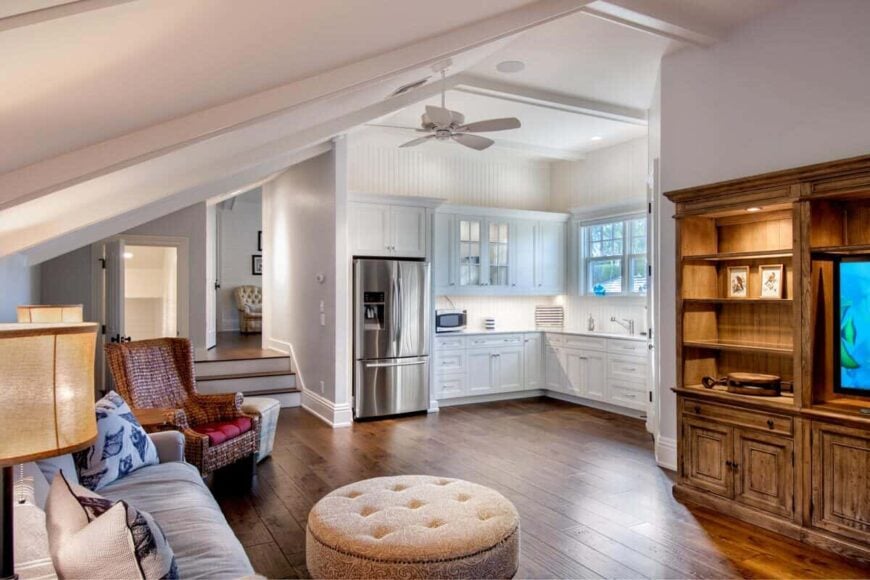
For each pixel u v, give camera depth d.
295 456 4.54
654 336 4.73
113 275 6.26
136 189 3.22
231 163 3.75
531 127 6.14
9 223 2.54
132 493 2.47
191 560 1.88
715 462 3.40
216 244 11.48
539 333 7.15
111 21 1.07
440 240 6.62
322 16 1.64
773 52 3.48
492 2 2.48
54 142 1.75
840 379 2.97
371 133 6.14
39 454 1.18
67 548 1.30
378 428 5.52
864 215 3.08
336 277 5.62
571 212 7.40
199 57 1.51
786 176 3.04
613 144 6.90
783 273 3.45
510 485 3.85
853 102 3.10
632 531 3.11
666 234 4.20
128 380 3.84
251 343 8.90
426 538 2.09
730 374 3.55
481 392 6.72
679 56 4.09
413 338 6.12
